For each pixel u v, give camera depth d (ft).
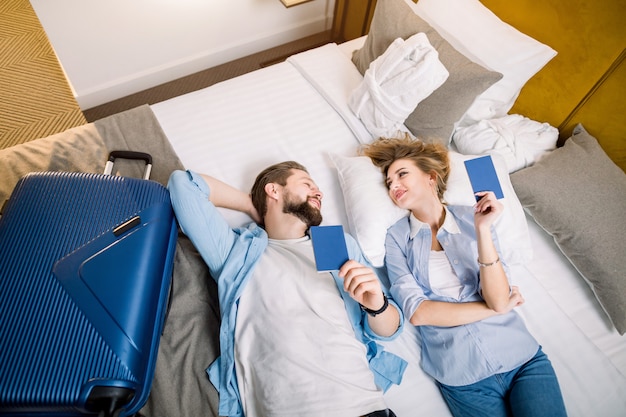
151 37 6.98
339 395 3.10
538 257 4.50
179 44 7.41
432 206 4.16
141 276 3.09
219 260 3.80
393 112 4.83
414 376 3.77
